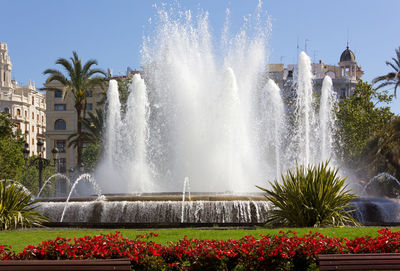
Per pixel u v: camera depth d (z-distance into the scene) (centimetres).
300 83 3105
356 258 598
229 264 736
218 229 1266
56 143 8481
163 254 738
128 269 594
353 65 8325
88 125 4806
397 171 3081
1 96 10569
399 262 595
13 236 1180
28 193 1634
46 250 721
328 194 1367
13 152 4328
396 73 3709
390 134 3138
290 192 1384
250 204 1620
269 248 737
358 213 1661
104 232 1210
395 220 1677
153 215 1636
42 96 12494
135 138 2864
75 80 4172
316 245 738
